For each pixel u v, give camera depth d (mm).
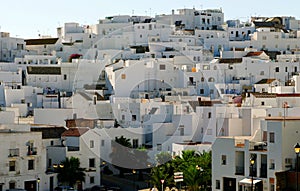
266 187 97250
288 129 96750
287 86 191625
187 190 111062
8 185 118750
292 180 95250
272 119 100812
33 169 123250
